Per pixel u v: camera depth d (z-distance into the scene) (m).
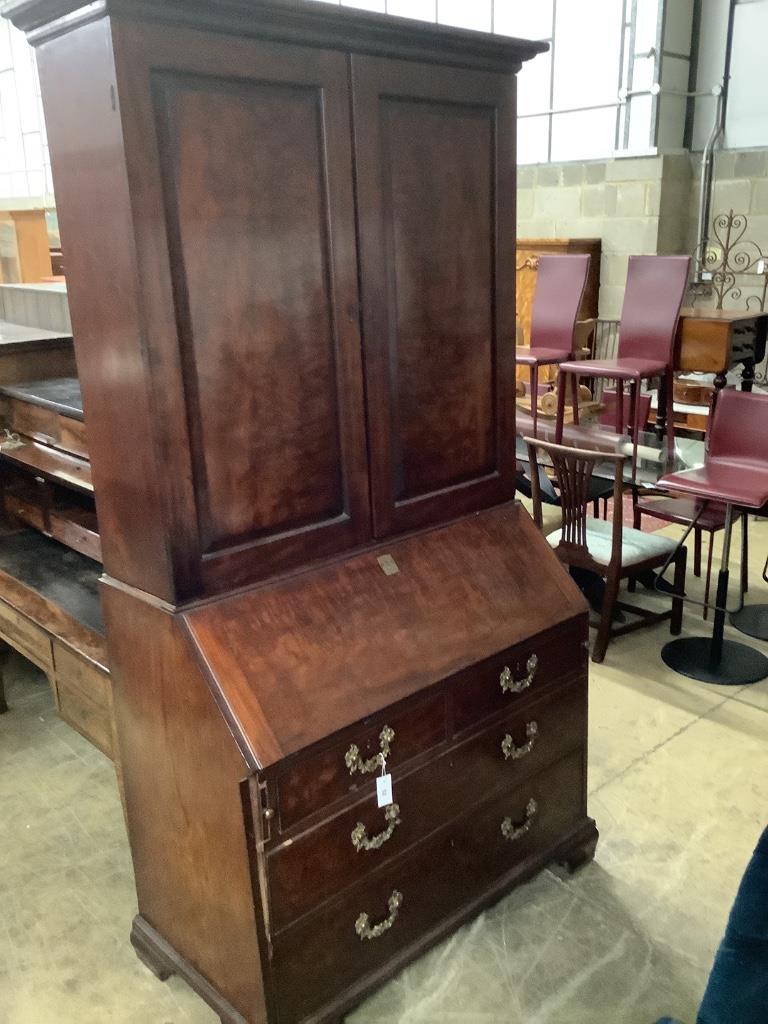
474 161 1.68
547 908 1.91
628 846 2.10
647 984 1.72
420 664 1.59
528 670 1.80
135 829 1.71
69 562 2.44
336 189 1.45
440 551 1.76
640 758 2.44
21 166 9.23
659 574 3.33
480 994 1.70
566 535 2.96
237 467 1.43
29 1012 1.68
